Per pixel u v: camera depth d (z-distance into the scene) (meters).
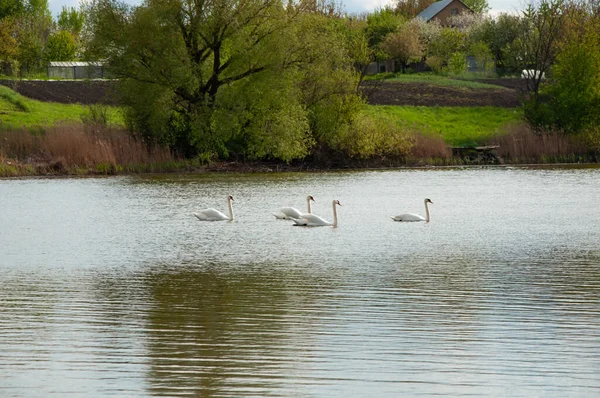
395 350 12.65
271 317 14.75
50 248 23.11
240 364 12.03
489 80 83.19
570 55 59.28
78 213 31.48
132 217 30.31
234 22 50.50
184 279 18.34
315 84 54.56
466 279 18.11
